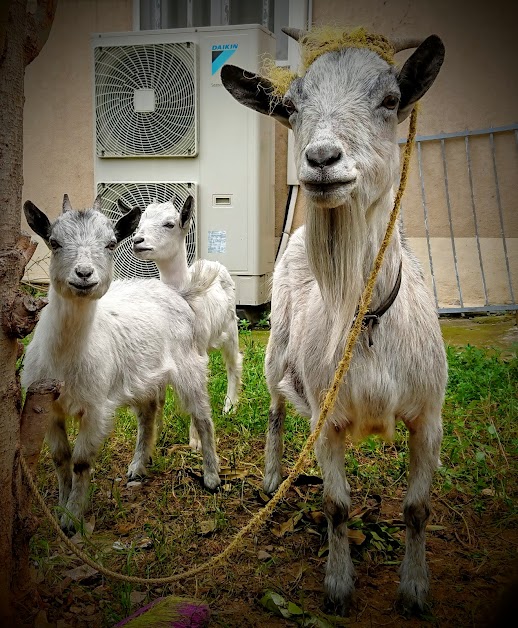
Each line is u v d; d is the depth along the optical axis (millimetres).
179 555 1229
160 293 1658
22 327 888
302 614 1047
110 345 1398
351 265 951
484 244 3133
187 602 999
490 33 2988
